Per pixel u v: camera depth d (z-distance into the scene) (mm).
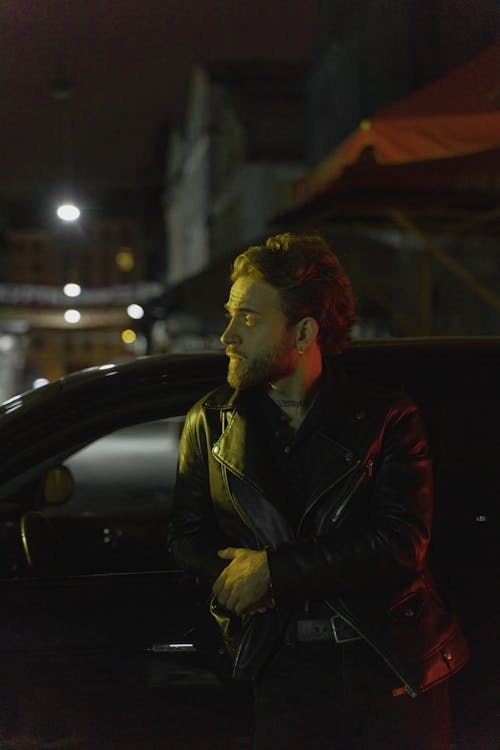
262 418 1978
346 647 1920
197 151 44562
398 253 12328
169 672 2260
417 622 1925
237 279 1943
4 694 2234
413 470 1922
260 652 1914
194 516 2043
